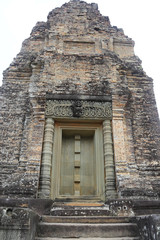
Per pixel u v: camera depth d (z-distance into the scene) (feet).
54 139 26.40
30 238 12.33
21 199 18.84
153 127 28.40
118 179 23.11
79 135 29.32
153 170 25.43
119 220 16.33
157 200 20.29
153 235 12.21
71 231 14.60
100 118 26.99
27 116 27.63
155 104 30.17
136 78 32.04
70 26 35.58
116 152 24.94
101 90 28.53
